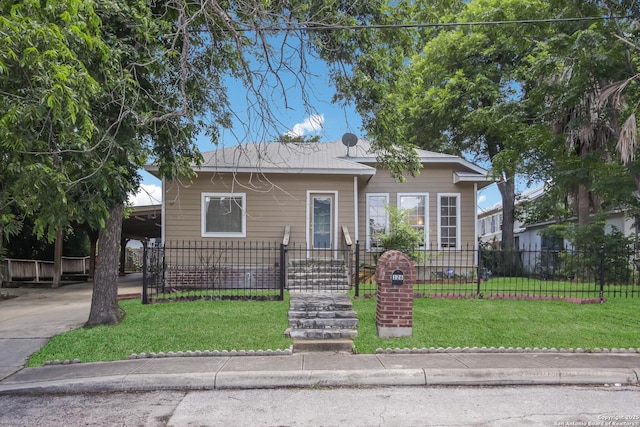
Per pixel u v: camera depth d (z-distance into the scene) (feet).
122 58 19.94
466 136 66.90
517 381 16.74
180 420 13.39
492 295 30.66
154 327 23.02
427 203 45.55
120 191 18.53
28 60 12.23
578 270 40.57
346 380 16.60
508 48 55.52
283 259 30.27
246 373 16.78
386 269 22.04
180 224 39.40
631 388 16.28
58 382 16.28
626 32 33.32
